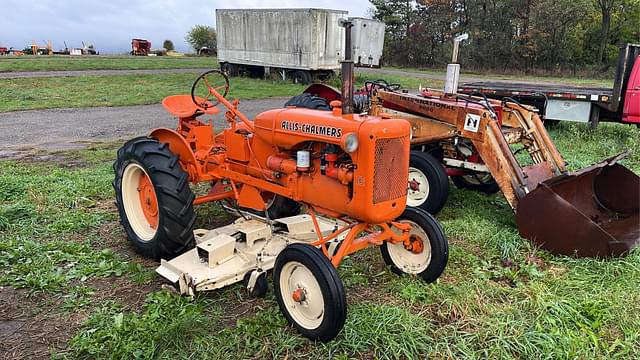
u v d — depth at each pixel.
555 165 5.18
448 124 5.10
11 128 10.16
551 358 2.85
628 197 4.73
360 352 2.88
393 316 3.15
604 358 2.89
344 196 3.13
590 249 4.02
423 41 39.66
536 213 4.22
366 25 18.31
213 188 4.75
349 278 3.71
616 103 9.04
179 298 3.36
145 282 3.65
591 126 9.62
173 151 4.26
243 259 3.60
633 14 32.88
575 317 3.26
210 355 2.82
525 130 5.26
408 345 2.90
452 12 39.19
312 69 20.12
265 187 3.72
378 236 3.38
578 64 33.28
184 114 4.35
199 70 26.38
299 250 2.94
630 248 4.02
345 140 2.85
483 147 4.80
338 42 20.66
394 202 3.10
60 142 8.83
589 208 4.81
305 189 3.40
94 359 2.80
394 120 3.04
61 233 4.51
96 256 4.00
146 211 4.22
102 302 3.37
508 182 4.69
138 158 3.94
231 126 4.05
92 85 18.16
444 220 5.13
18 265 3.81
